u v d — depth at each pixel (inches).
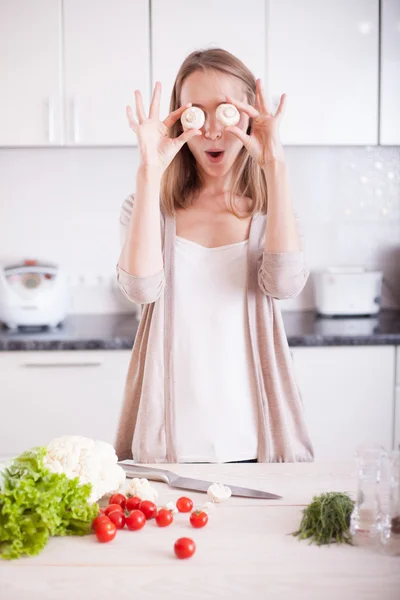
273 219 57.0
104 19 102.1
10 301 104.3
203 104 58.7
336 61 104.0
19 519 40.2
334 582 37.0
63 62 102.7
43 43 102.2
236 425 60.0
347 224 121.3
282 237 56.8
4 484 41.5
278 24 103.0
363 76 104.5
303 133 105.3
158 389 60.7
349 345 98.4
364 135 105.7
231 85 58.9
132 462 60.9
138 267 56.6
